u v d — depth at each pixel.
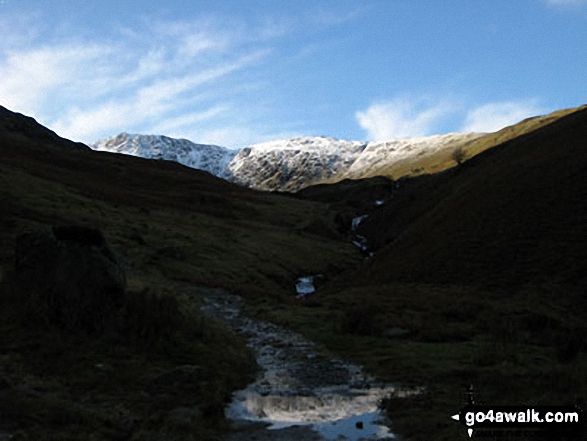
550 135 72.81
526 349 21.91
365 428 12.48
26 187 64.50
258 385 17.50
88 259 20.12
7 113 169.62
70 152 128.38
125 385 15.12
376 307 32.59
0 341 16.59
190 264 52.56
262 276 57.44
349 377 18.70
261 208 116.38
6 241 39.81
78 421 11.51
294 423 13.10
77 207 62.59
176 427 12.02
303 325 29.67
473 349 22.11
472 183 70.31
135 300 21.47
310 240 93.06
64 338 17.55
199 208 99.81
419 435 11.55
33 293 19.11
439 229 57.25
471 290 39.84
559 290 36.56
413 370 18.81
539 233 45.69
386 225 111.12
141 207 82.81
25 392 12.53
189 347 19.48
